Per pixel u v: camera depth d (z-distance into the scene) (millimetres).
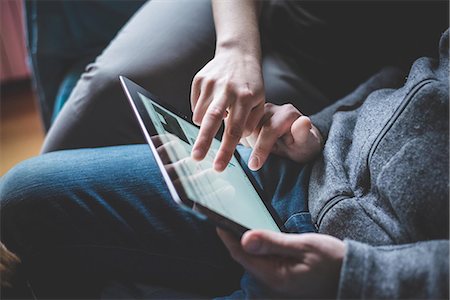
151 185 588
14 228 573
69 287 593
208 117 509
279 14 828
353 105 658
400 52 785
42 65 1084
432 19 741
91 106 765
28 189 578
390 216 478
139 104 496
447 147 458
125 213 572
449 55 528
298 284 407
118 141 782
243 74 594
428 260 409
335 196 510
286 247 399
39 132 1665
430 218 453
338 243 426
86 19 1071
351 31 781
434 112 471
